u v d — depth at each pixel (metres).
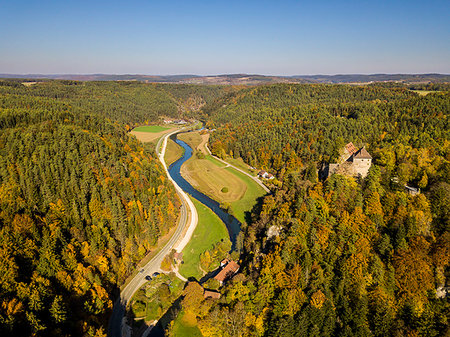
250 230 132.00
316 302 82.25
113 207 120.75
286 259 95.12
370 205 104.69
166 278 111.81
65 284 88.06
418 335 75.12
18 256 85.06
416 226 95.00
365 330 77.94
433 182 118.19
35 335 69.06
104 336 80.31
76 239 105.12
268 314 86.12
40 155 129.88
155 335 89.81
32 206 107.62
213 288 103.75
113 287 104.75
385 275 86.75
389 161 133.12
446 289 81.56
